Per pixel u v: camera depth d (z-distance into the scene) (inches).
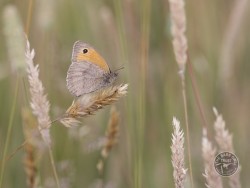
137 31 69.9
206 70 71.6
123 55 67.9
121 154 70.2
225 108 71.5
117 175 70.3
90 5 72.3
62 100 70.7
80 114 64.1
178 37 65.7
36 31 71.4
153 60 71.2
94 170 70.5
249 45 72.3
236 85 71.7
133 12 70.1
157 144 70.4
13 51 67.5
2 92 71.2
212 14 72.7
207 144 64.6
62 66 71.1
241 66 72.1
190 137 70.7
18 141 70.7
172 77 70.9
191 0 72.6
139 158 66.9
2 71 71.2
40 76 70.5
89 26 72.9
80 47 65.1
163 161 70.2
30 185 66.2
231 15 71.0
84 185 70.2
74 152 70.2
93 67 65.2
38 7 72.0
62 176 69.1
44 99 64.8
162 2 71.6
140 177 66.8
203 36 72.5
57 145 69.7
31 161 66.1
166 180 70.0
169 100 70.6
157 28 71.5
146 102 70.6
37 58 70.9
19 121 70.7
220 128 65.0
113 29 70.4
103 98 64.0
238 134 71.3
